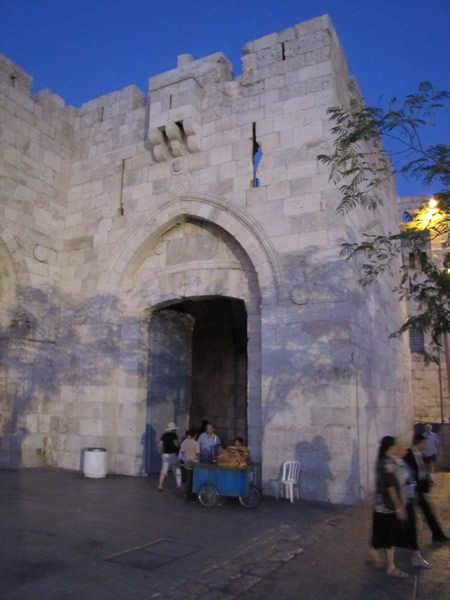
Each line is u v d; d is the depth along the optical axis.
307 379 11.09
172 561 6.44
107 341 14.41
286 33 13.32
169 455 11.64
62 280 15.82
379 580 5.88
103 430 13.86
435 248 22.05
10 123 14.85
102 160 16.02
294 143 12.49
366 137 8.05
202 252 13.83
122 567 6.15
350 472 10.33
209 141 13.83
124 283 14.91
